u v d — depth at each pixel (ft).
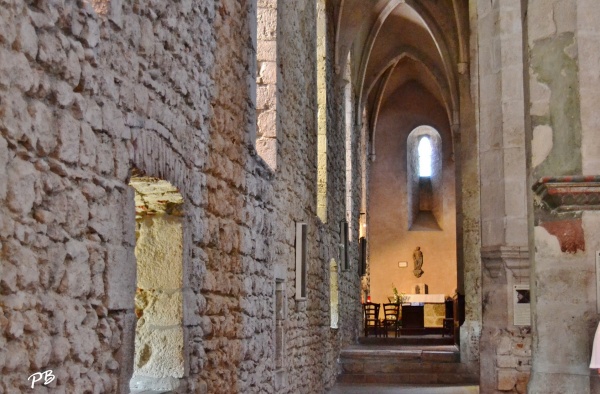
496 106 34.96
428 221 104.99
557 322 23.43
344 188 61.31
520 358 33.65
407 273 102.68
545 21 24.50
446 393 49.67
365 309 79.66
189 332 19.84
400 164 104.42
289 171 34.94
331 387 51.67
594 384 22.90
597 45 23.89
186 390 19.44
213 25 22.26
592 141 23.56
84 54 13.82
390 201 103.96
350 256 67.26
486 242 34.91
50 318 12.64
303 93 39.06
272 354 29.89
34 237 12.14
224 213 23.43
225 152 23.65
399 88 104.78
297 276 36.65
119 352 15.29
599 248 23.29
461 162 62.80
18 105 11.68
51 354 12.60
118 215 15.25
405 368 57.62
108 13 14.84
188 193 19.81
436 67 82.94
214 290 22.38
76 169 13.57
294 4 36.17
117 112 15.30
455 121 69.56
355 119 73.72
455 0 60.70
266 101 31.50
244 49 25.91
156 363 19.43
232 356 24.11
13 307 11.51
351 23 57.47
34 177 12.11
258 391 27.32
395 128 104.94
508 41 34.83
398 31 81.46
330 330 51.57
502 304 34.19
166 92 18.16
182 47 19.45
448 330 80.07
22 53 11.75
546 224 23.76
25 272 11.85
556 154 24.00
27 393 11.90
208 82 21.76
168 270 19.52
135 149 16.12
